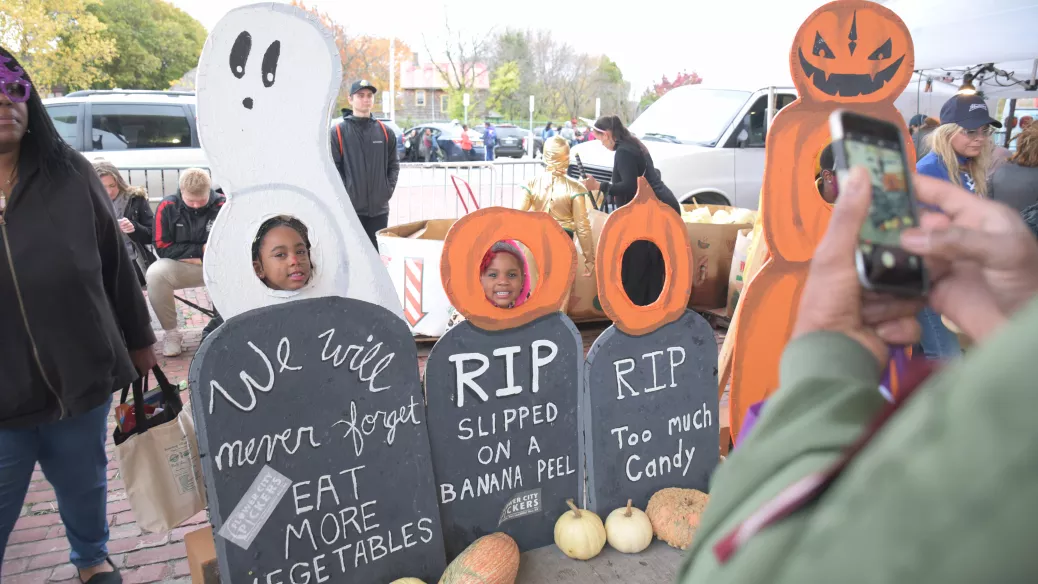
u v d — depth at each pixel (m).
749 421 0.83
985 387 0.29
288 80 2.27
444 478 2.57
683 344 2.89
